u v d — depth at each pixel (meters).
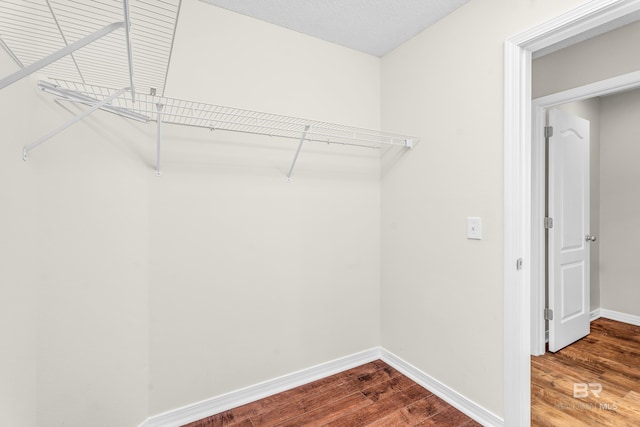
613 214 3.08
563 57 2.34
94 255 1.28
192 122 1.64
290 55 1.93
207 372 1.70
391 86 2.20
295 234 1.96
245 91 1.78
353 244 2.19
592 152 3.06
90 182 1.26
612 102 3.07
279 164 1.90
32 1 0.98
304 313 2.01
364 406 1.75
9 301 0.93
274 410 1.72
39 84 1.06
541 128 2.43
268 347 1.88
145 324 1.52
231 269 1.76
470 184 1.66
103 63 1.25
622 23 1.96
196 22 1.64
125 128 1.41
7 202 0.90
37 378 1.09
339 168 2.13
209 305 1.70
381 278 2.30
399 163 2.13
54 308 1.14
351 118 2.17
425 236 1.94
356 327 2.22
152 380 1.55
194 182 1.65
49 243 1.12
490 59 1.56
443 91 1.81
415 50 2.00
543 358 2.33
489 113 1.56
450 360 1.78
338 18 1.83
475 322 1.64
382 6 1.71
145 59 1.38
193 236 1.65
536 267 2.40
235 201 1.76
